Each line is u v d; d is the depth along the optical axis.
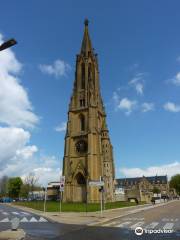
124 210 53.16
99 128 110.75
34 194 136.12
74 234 20.02
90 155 95.00
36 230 22.62
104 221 30.58
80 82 111.31
